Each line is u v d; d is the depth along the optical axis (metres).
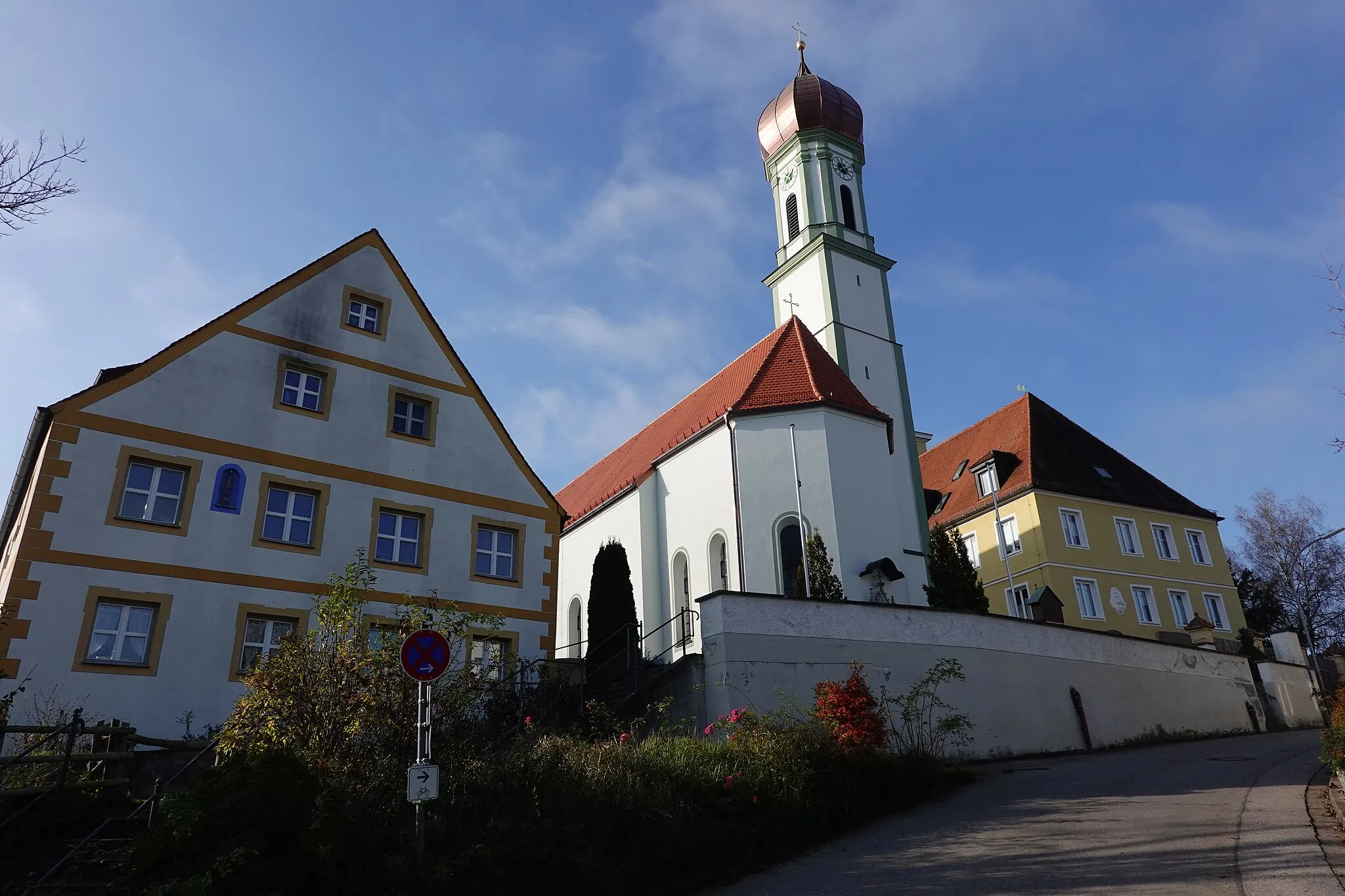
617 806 10.91
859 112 40.94
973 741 19.86
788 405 27.98
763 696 17.45
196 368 18.75
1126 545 40.97
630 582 26.00
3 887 8.73
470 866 9.09
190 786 8.46
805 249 37.75
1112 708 23.34
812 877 10.30
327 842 8.51
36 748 10.63
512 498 22.17
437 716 11.23
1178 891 8.52
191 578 17.44
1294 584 53.16
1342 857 9.22
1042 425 43.84
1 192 10.01
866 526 26.94
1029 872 9.65
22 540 16.05
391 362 21.47
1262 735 25.36
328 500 19.53
